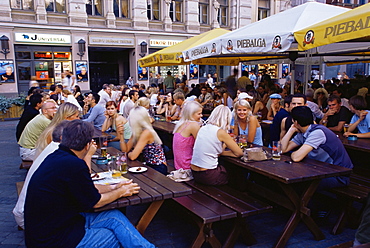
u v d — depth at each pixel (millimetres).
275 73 26219
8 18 16656
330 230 3875
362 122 5039
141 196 2836
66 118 4016
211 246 3248
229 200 3412
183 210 3320
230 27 24344
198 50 6715
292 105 5043
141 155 5508
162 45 21578
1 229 3932
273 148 3824
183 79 18531
